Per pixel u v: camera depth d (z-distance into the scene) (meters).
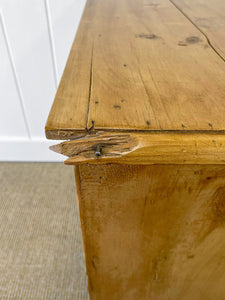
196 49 0.48
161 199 0.34
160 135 0.27
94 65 0.41
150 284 0.51
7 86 1.13
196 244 0.42
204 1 0.84
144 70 0.40
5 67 1.08
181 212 0.36
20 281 0.82
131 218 0.37
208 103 0.31
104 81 0.36
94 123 0.28
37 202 1.12
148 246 0.42
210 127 0.27
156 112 0.30
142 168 0.30
